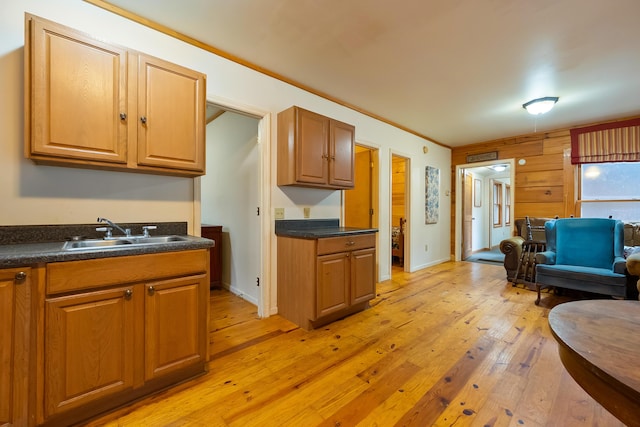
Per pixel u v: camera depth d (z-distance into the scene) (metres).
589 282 2.67
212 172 3.82
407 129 4.43
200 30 2.07
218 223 3.70
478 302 3.06
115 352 1.39
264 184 2.65
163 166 1.75
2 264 1.12
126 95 1.62
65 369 1.26
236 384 1.64
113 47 1.58
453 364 1.85
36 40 1.38
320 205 3.14
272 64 2.54
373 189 3.95
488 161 5.16
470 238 6.33
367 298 2.81
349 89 3.04
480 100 3.31
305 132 2.58
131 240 1.82
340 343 2.14
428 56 2.39
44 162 1.54
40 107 1.38
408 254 4.52
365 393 1.56
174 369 1.58
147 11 1.88
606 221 3.01
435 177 5.13
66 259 1.25
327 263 2.43
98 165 1.59
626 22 1.92
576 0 1.72
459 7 1.80
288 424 1.33
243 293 3.21
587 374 0.67
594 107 3.51
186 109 1.84
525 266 3.69
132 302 1.43
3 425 1.15
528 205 4.70
